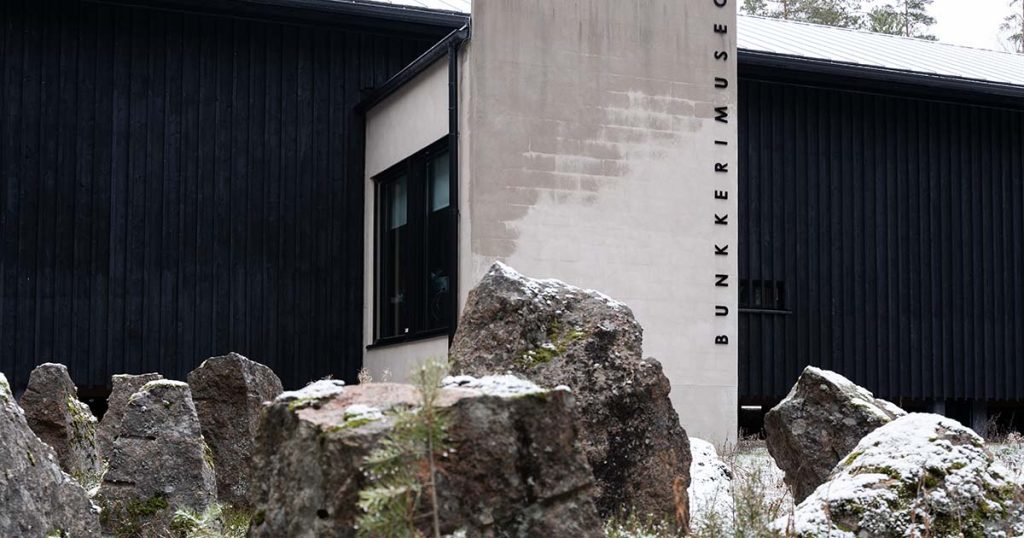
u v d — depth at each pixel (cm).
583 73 1655
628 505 720
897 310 2144
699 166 1709
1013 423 2431
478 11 1606
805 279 2081
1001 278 2233
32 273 1716
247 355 1817
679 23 1711
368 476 395
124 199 1769
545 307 767
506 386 440
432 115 1703
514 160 1612
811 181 2105
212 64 1831
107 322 1745
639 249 1666
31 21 1742
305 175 1877
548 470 426
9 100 1725
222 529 853
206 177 1814
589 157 1648
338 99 1908
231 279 1817
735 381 1698
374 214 1897
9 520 573
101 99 1770
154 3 1791
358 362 1891
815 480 952
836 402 952
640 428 737
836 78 2103
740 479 938
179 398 932
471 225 1588
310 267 1867
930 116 2209
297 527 418
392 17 1862
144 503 898
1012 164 2269
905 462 602
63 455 1027
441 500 404
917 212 2180
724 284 1706
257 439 459
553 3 1645
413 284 1755
